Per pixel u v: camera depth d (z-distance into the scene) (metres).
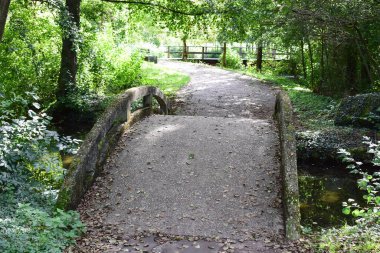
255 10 11.93
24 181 6.11
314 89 16.41
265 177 6.44
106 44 15.38
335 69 14.73
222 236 5.17
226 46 31.64
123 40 17.84
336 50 14.51
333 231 5.21
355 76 14.07
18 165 6.07
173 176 6.50
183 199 5.98
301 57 20.86
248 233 5.23
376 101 9.66
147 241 5.05
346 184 7.69
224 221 5.50
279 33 15.76
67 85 12.38
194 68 25.67
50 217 5.29
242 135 7.73
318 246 4.78
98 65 14.74
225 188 6.20
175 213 5.70
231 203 5.88
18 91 11.30
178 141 7.50
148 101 9.65
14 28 10.73
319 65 16.97
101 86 15.07
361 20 11.27
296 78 23.12
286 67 24.66
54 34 12.62
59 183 6.63
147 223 5.49
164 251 4.80
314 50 18.34
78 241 5.00
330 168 8.41
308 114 11.95
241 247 4.89
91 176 6.37
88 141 6.45
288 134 6.77
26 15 11.50
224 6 12.28
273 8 12.37
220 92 16.66
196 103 14.65
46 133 6.57
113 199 6.05
